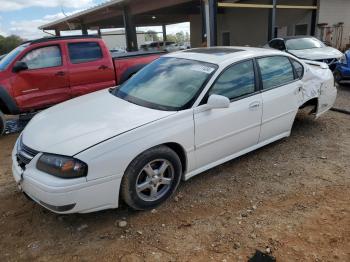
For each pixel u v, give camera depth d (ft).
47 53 21.98
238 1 63.93
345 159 15.37
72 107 13.26
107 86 24.50
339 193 12.45
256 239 10.01
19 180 10.44
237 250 9.58
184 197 12.42
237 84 13.61
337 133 18.79
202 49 16.14
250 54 14.57
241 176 13.96
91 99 14.07
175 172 11.91
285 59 16.03
